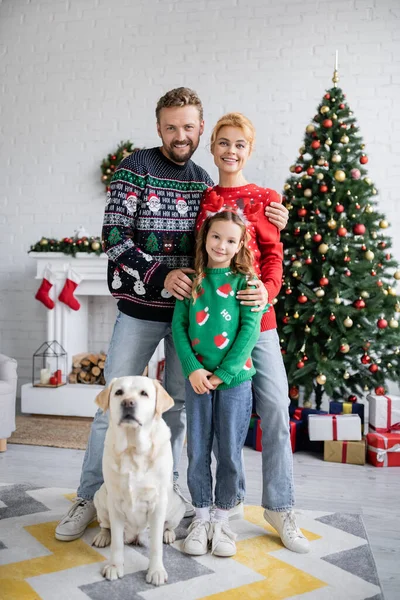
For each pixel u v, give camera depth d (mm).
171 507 1991
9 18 4980
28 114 4941
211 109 4629
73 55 4863
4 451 3309
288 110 4520
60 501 2455
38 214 4934
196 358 1937
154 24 4727
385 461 3197
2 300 4984
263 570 1851
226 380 1877
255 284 1928
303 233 3762
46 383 4328
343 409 3484
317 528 2211
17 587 1720
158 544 1797
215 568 1860
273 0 4531
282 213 2105
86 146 4844
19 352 4953
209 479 2018
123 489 1768
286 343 3770
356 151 3893
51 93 4902
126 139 4777
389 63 4375
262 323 2078
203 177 2230
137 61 4758
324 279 3600
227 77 4605
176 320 1989
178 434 2316
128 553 1957
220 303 1915
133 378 1769
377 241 3898
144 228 2082
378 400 3373
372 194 3818
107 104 4809
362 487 2826
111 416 1758
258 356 2078
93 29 4828
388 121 4383
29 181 4945
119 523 1807
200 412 1966
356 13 4418
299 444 3492
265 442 2082
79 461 3145
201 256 1974
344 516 2348
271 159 4543
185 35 4672
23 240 4957
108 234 2057
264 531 2172
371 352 3754
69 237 4832
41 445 3457
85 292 4449
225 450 1963
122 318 2160
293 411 3572
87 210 4848
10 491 2574
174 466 2322
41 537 2080
